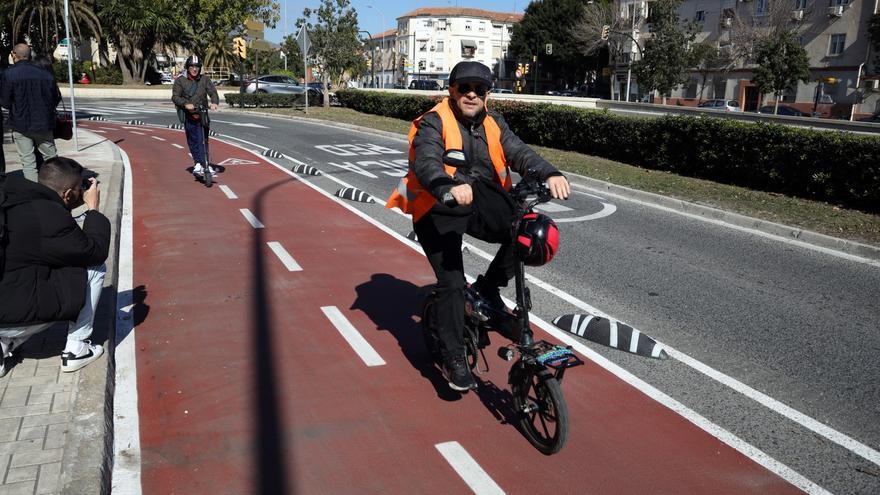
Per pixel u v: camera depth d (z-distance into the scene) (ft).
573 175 43.57
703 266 24.32
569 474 11.35
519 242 10.93
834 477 11.53
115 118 86.28
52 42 143.84
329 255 24.35
